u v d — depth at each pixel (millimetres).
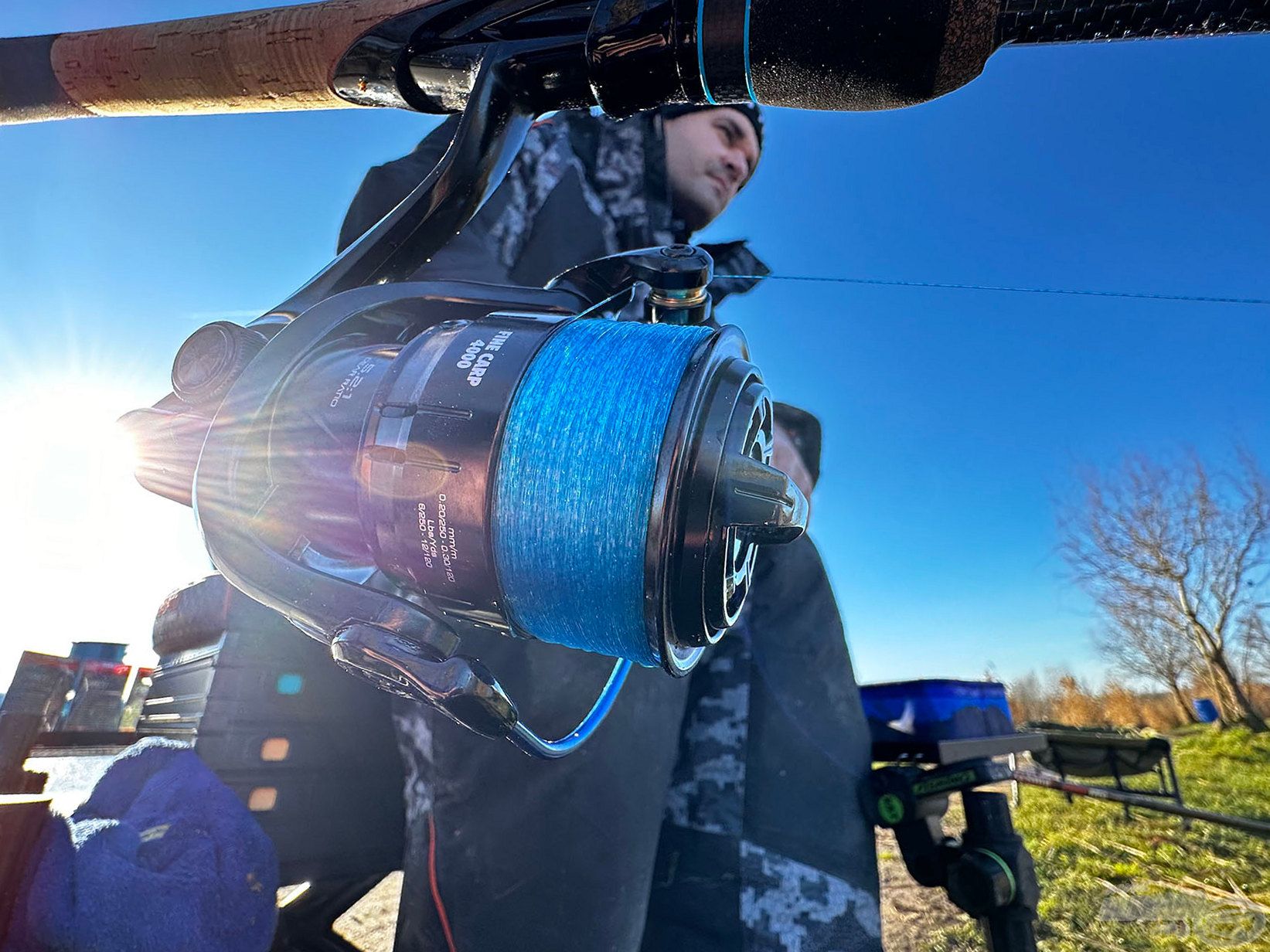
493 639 919
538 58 641
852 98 520
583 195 1264
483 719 528
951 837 1272
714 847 1194
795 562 1386
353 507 606
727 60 515
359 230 1112
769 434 611
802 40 487
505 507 533
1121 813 3549
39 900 531
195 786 661
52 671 730
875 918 1192
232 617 947
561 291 724
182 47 833
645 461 503
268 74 808
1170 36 432
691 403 518
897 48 470
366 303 665
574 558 519
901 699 1398
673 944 1166
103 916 538
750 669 1306
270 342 644
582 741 673
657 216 1366
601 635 559
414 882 872
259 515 609
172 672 1117
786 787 1229
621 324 615
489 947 838
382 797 1002
